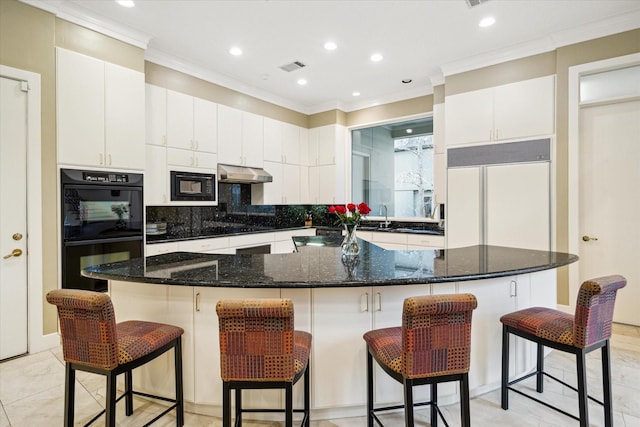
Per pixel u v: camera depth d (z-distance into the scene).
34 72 2.76
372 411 1.80
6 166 2.65
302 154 5.88
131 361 1.58
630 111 3.30
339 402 1.90
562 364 2.59
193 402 1.95
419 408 2.05
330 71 4.39
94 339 1.51
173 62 3.97
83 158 3.04
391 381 1.97
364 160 5.87
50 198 2.86
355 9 3.01
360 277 1.76
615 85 3.32
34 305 2.78
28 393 2.20
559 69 3.49
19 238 2.71
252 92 4.97
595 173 3.47
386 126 5.61
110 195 3.21
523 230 3.71
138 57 3.44
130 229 3.36
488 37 3.52
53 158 2.87
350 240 2.54
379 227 5.42
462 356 1.44
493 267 2.02
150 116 3.79
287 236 5.44
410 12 3.06
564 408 2.04
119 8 2.98
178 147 4.05
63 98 2.93
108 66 3.21
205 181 4.34
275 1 2.89
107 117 3.20
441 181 4.61
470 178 4.04
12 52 2.65
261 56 3.95
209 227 4.81
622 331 3.20
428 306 1.37
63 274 2.90
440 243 4.39
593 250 3.49
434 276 1.77
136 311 2.06
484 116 3.95
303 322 1.87
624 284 1.75
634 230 3.30
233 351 1.37
